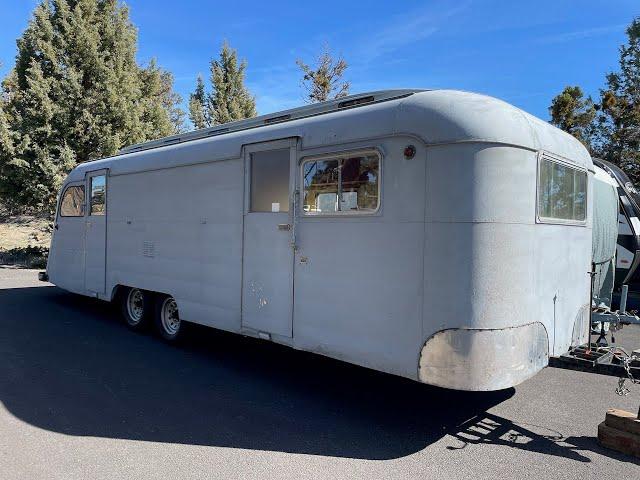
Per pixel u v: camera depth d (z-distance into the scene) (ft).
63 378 16.67
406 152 12.12
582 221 15.94
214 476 10.48
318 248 14.03
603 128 59.31
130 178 22.57
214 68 84.74
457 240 11.43
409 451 11.89
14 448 11.51
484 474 10.79
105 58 57.88
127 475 10.41
